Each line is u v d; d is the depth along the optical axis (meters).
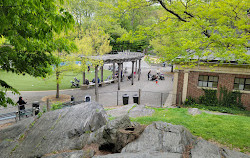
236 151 6.02
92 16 41.56
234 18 7.05
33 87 25.38
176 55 8.50
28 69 7.89
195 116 11.57
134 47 42.31
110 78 31.41
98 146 7.01
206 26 7.17
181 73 18.28
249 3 6.29
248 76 16.42
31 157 6.80
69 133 7.82
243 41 6.62
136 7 7.87
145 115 12.88
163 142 6.08
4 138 8.17
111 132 6.54
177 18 8.25
